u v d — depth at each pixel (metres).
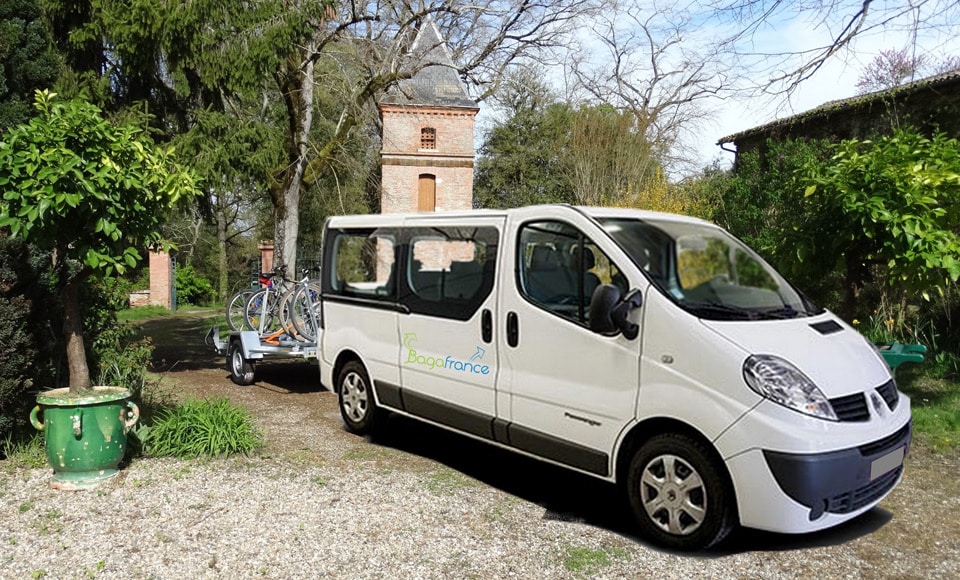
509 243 5.22
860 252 6.94
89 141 4.98
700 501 4.00
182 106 10.67
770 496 3.72
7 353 5.41
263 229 36.22
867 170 6.52
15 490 5.04
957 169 6.60
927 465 5.75
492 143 44.00
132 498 4.90
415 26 14.57
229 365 10.20
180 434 5.91
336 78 14.12
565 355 4.71
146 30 9.05
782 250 7.30
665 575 3.80
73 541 4.20
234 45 9.75
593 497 5.11
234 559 3.97
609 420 4.43
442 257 5.81
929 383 8.18
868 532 4.43
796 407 3.74
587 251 4.70
